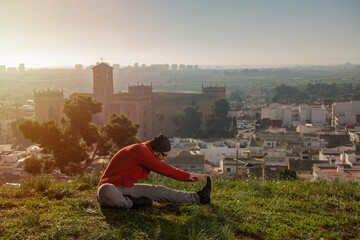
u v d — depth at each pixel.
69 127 30.36
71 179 11.19
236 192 9.11
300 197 8.92
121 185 7.01
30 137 27.66
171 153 76.50
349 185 10.10
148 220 6.41
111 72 115.06
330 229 6.83
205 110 163.12
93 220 6.31
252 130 131.50
